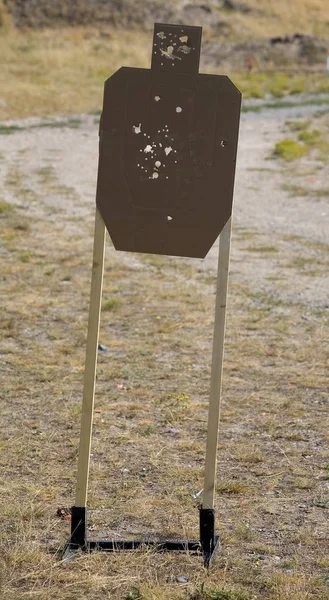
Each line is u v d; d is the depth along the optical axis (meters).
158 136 4.07
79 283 10.27
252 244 13.07
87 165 20.92
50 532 4.33
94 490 4.86
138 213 4.13
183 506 4.68
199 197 4.11
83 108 30.97
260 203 16.81
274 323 8.80
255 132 26.70
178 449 5.54
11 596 3.68
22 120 28.27
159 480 5.04
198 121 4.06
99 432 5.78
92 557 4.04
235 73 40.78
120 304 9.37
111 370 7.19
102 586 3.79
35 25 42.53
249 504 4.73
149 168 4.10
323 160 21.73
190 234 4.14
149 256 12.03
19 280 10.28
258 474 5.16
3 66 35.50
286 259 12.08
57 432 5.76
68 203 16.12
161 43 4.02
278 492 4.90
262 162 21.73
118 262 11.49
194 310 9.27
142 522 4.49
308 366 7.44
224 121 4.06
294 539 4.31
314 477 5.11
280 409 6.34
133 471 5.16
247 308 9.38
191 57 4.03
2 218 14.34
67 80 34.62
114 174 4.10
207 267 11.43
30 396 6.50
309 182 19.03
